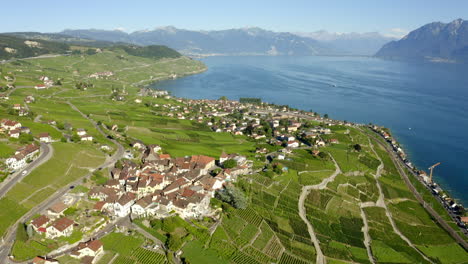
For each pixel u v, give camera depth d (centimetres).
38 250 15850
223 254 17475
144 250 16800
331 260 19350
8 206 18512
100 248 16275
